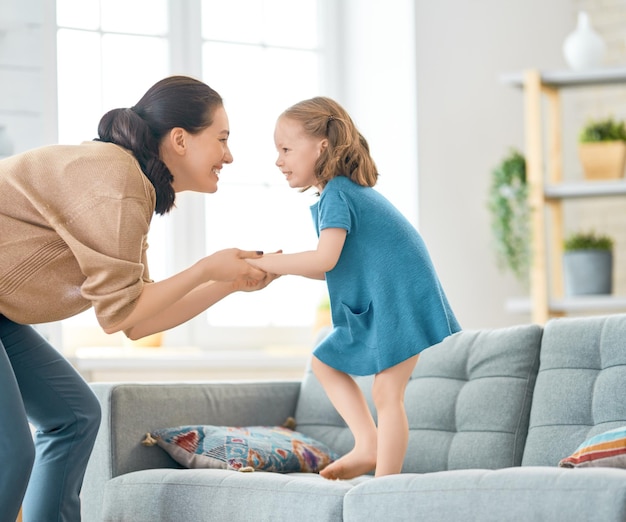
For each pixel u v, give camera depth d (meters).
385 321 2.82
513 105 5.38
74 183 2.50
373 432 2.90
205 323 5.00
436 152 5.15
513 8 5.45
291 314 5.21
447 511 2.23
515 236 5.30
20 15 4.31
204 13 5.09
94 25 4.83
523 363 3.10
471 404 3.14
